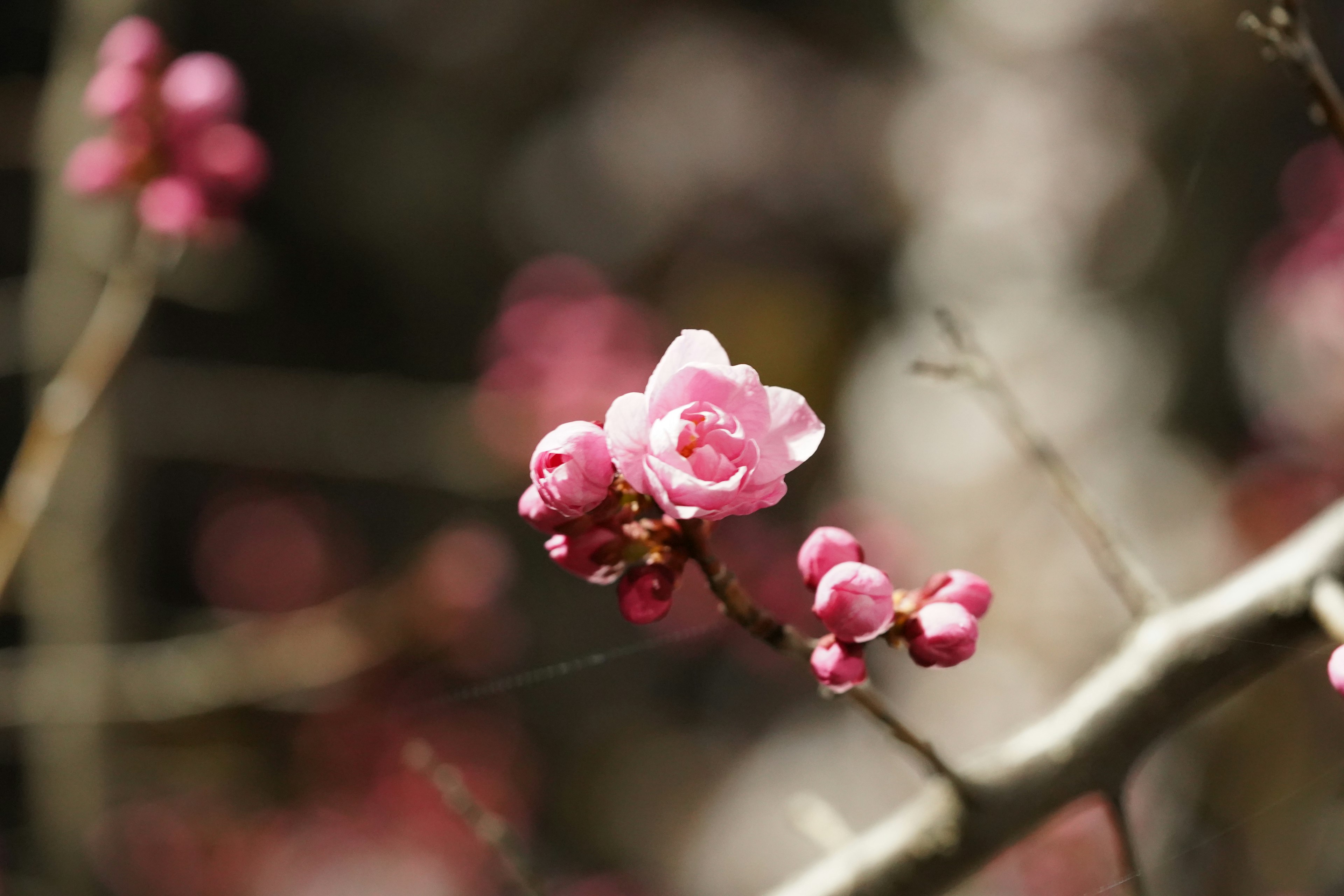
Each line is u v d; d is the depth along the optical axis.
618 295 2.94
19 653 1.38
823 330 3.00
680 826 2.41
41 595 1.35
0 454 2.33
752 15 3.32
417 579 1.60
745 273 3.08
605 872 2.33
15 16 2.33
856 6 3.28
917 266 2.78
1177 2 2.52
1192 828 1.52
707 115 3.17
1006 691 1.97
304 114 2.72
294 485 2.51
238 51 2.62
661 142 3.13
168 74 0.99
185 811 1.81
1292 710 1.58
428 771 0.77
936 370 0.78
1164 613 0.77
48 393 0.99
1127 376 2.33
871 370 2.81
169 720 1.38
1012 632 2.02
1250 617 0.76
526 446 1.70
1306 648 0.76
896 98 3.11
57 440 0.98
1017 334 2.41
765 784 2.36
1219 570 1.94
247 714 1.92
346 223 2.75
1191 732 1.61
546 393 1.69
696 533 0.73
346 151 2.76
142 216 0.98
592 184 3.06
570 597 2.68
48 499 1.01
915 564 2.13
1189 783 1.58
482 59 2.94
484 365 2.73
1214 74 2.47
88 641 1.36
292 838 1.92
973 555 2.12
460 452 1.75
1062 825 1.42
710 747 2.52
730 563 1.90
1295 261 2.13
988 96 2.81
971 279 2.59
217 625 2.19
